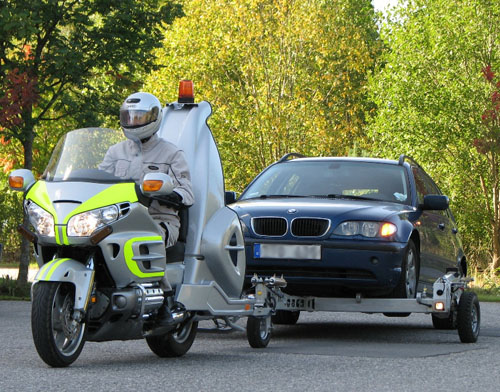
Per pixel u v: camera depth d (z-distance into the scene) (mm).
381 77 56000
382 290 15211
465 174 52281
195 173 12805
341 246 15016
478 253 54406
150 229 11305
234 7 56469
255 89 58062
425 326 18688
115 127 33312
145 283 11164
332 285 15180
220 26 58094
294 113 57031
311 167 17547
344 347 14219
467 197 53125
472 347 14641
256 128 57625
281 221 15375
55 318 10750
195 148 12914
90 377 10070
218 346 14227
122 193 11023
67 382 9656
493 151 43438
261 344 13859
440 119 51969
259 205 15773
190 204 12039
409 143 52906
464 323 15312
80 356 12398
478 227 52344
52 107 31906
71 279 10609
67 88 31266
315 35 57031
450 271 15609
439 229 17750
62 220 10766
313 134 56906
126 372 10594
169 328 11805
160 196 11641
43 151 54094
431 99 51750
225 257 12719
